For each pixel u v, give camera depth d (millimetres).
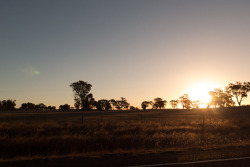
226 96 125188
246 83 110750
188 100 156375
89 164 9109
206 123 35156
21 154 15211
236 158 10453
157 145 16719
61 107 152125
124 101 174500
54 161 9727
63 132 23031
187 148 13617
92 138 18000
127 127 27688
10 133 22359
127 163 9297
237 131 28719
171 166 8820
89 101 115938
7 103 147125
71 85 113000
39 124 27438
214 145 15344
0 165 8906
